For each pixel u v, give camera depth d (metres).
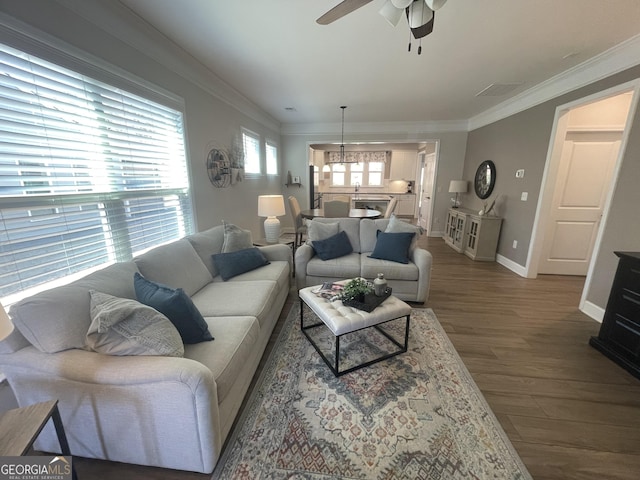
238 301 1.95
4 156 1.37
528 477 1.20
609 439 1.39
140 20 2.07
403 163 9.39
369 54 2.68
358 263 2.89
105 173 1.96
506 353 2.08
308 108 4.82
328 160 9.71
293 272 3.74
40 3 1.47
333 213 5.27
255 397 1.64
